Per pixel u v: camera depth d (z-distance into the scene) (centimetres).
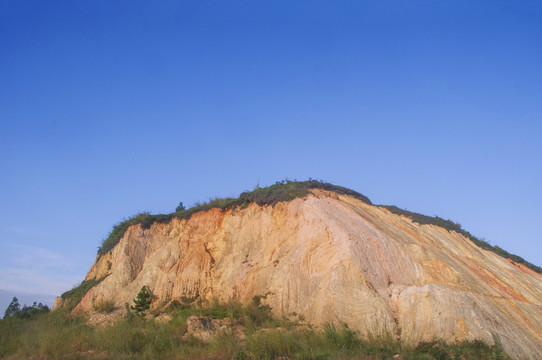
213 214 3522
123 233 3641
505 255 3588
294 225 3091
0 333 2458
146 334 2208
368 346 2108
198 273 3142
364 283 2516
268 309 2659
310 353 2012
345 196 3578
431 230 3453
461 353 2061
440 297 2373
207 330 2317
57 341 2153
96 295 3259
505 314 2453
